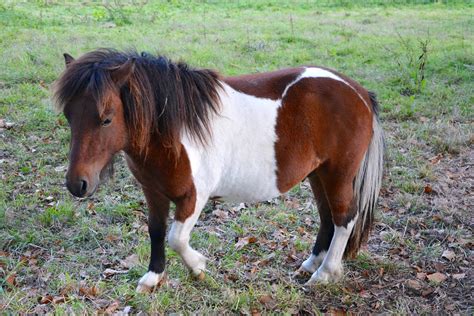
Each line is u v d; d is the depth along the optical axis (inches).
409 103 286.7
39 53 356.2
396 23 513.0
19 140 235.8
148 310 134.5
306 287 149.2
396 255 166.4
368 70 343.6
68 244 167.0
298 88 135.6
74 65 114.4
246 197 136.9
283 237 174.7
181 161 123.7
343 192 143.7
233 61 353.4
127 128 118.4
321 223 155.0
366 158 146.9
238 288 147.6
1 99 275.7
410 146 241.6
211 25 488.1
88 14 537.0
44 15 512.1
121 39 410.3
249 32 454.3
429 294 147.4
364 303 143.1
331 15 572.7
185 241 133.2
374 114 147.6
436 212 191.6
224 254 163.9
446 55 369.7
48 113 259.3
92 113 111.3
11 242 166.6
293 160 135.3
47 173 210.7
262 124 131.5
